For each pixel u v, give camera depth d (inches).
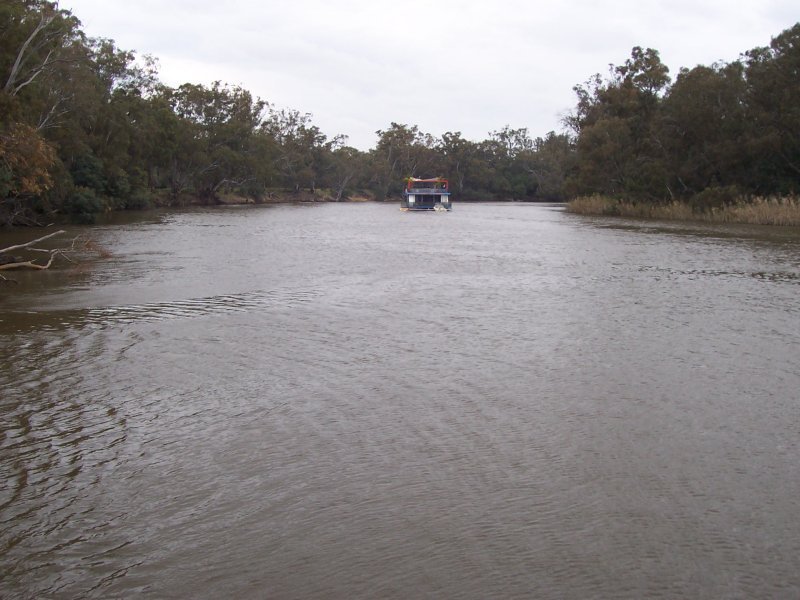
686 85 2711.6
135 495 327.3
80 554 279.0
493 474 349.7
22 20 1763.0
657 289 928.9
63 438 393.1
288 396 466.9
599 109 3740.2
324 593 254.5
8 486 335.6
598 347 603.8
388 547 284.0
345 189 5895.7
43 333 644.7
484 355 574.2
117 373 516.1
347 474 349.4
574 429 409.4
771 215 2266.2
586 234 1958.7
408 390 480.4
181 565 271.6
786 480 344.5
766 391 481.7
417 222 2664.9
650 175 2886.3
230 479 344.2
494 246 1585.9
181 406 446.0
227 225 2249.0
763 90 2519.7
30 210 2103.8
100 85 2819.9
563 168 4621.1
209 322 698.2
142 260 1227.2
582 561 274.2
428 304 810.2
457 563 273.0
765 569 268.7
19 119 1617.9
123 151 2893.7
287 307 783.7
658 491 332.5
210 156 4023.1
